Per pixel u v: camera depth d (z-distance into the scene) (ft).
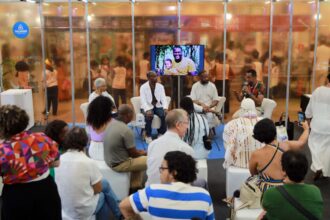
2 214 9.21
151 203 7.39
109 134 14.51
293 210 7.50
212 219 7.61
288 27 28.66
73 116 29.48
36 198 9.08
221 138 25.48
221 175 18.63
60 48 28.96
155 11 28.76
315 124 17.69
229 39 29.07
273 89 29.66
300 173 7.73
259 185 11.16
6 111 8.95
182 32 28.99
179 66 27.48
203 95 24.67
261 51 29.22
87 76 29.50
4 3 28.12
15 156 8.83
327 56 28.89
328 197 15.96
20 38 28.58
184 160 7.59
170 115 11.85
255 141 14.17
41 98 29.48
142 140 24.58
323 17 28.40
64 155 10.98
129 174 15.06
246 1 28.48
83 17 28.63
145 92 23.65
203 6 28.66
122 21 28.86
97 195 11.49
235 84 29.76
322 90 17.53
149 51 29.14
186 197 7.36
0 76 28.89
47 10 28.35
